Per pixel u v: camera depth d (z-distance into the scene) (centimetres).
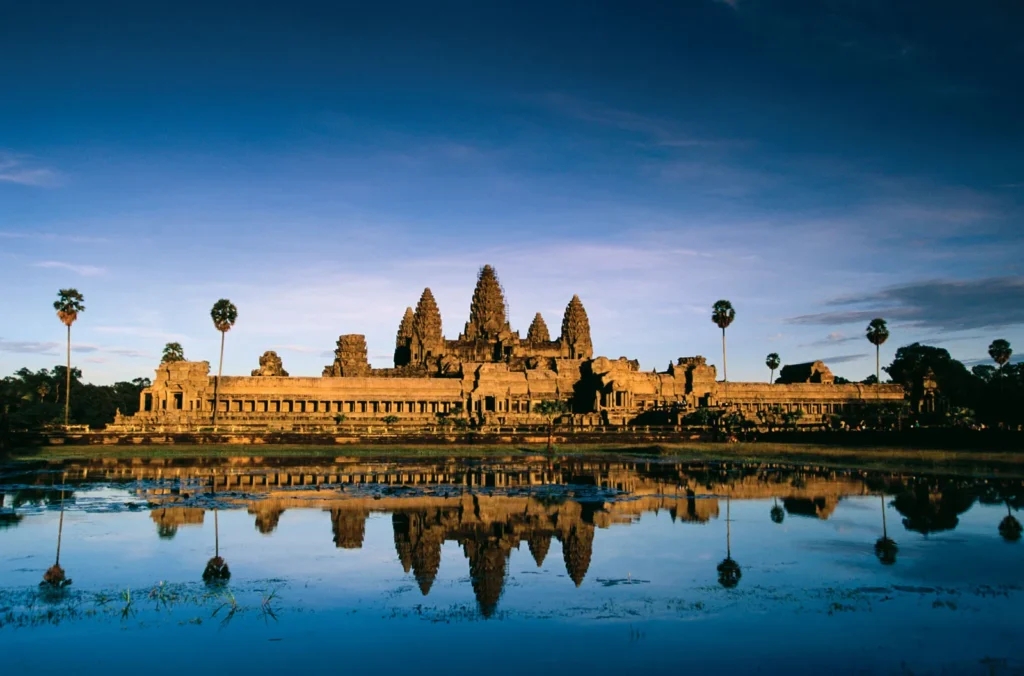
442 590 3600
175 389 16525
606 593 3531
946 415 15375
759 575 3834
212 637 2966
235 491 6850
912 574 3822
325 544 4569
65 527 5025
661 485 7406
